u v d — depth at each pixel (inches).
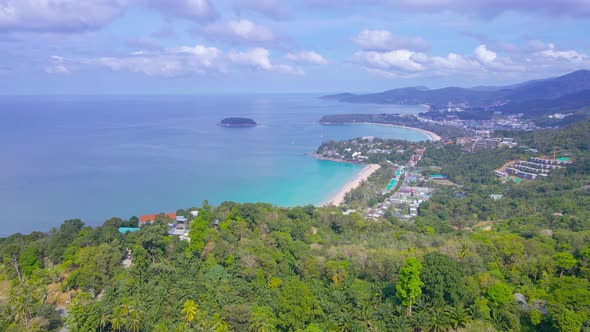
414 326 3324.3
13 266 4803.2
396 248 5088.6
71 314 3518.7
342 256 4603.8
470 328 3191.4
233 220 6013.8
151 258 4849.9
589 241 4736.7
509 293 3405.5
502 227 7096.5
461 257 4133.9
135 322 3444.9
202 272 4468.5
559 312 3043.8
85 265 4424.2
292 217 6747.1
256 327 3316.9
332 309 3535.9
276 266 4539.9
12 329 3444.9
